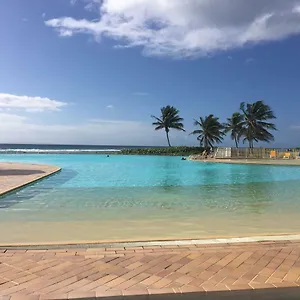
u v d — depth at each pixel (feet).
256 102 160.86
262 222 23.93
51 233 20.20
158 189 42.91
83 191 40.09
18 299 9.94
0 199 33.37
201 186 47.01
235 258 13.71
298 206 30.83
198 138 180.45
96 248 15.06
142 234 20.20
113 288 10.83
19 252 14.37
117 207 29.66
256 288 10.95
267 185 48.62
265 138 161.68
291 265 12.94
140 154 184.55
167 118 195.72
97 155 172.35
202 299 10.64
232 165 96.84
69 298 10.12
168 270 12.39
